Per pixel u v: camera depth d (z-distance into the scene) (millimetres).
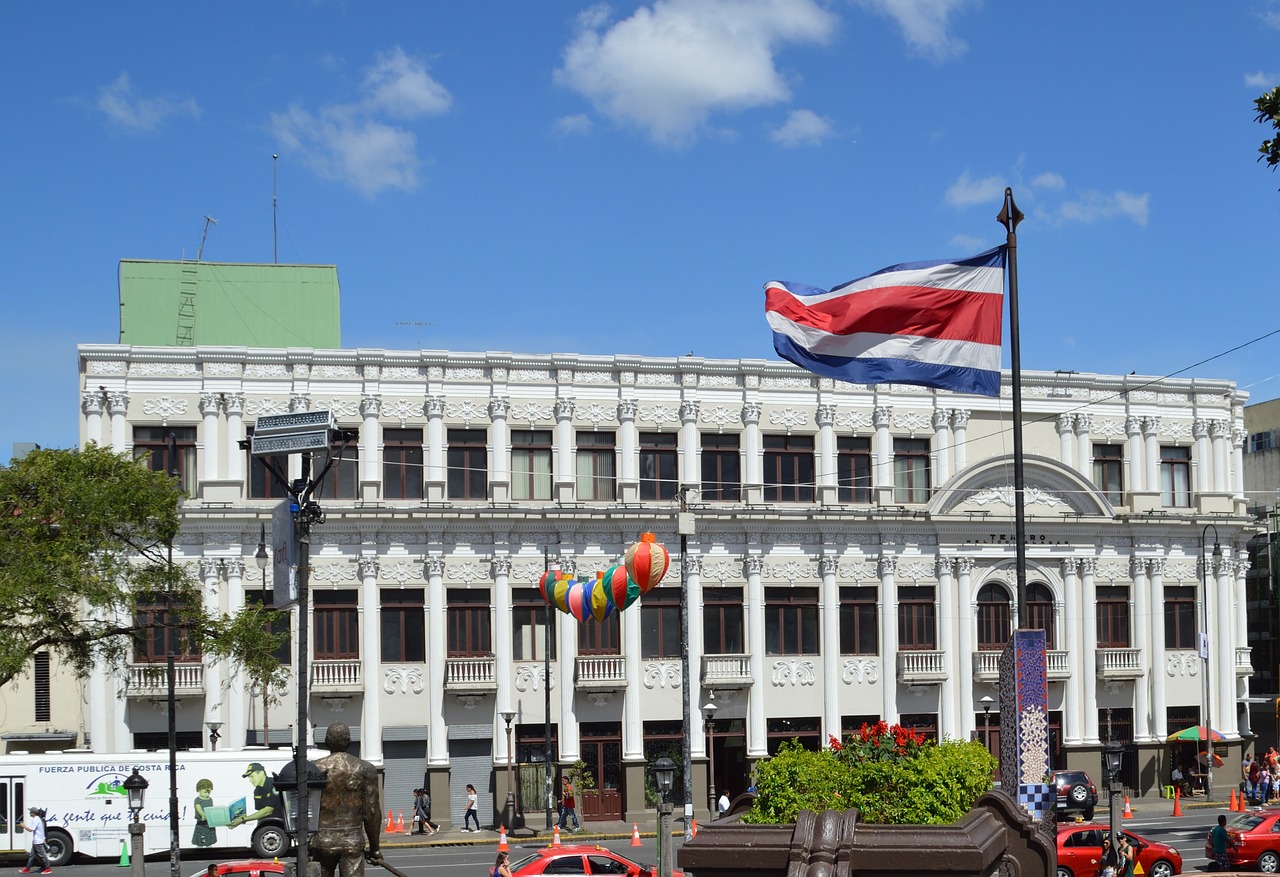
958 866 12859
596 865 32812
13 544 39062
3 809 42812
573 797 51344
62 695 52250
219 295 56406
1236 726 59500
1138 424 59812
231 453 51500
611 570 38750
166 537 42156
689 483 54750
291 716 50750
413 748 51812
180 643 46344
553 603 40656
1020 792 19875
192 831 43250
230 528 50719
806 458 56219
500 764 51969
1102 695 58062
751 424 55438
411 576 52250
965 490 56719
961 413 57344
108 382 51031
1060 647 57469
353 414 52500
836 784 18156
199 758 43688
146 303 55781
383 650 51875
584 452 54375
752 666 54250
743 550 54938
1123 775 58031
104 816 43062
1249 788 55469
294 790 18844
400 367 53000
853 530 55906
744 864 13344
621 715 53438
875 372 25078
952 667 56438
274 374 52094
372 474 52188
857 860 13031
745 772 54188
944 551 56688
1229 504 60438
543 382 54094
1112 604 58688
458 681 51688
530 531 53062
